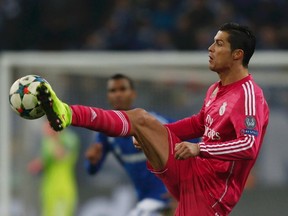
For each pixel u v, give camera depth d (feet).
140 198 87.51
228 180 60.13
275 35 147.54
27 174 103.96
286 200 105.19
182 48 146.30
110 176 103.35
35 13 154.71
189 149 56.03
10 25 153.99
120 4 152.97
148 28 149.07
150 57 105.60
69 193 103.71
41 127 104.12
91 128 56.39
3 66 105.09
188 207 60.64
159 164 60.18
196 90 105.09
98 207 103.71
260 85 106.32
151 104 104.99
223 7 149.59
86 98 105.60
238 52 59.26
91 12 154.30
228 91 59.26
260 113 57.88
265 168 105.09
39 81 54.90
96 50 149.69
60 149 103.14
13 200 104.06
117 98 83.71
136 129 58.44
